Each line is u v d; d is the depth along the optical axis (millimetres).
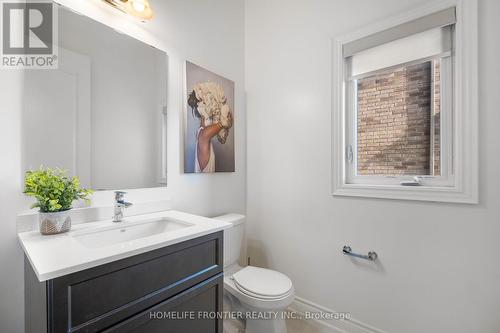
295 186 1776
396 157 1431
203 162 1645
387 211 1375
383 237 1388
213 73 1731
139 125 1321
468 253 1140
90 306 657
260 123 1988
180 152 1523
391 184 1430
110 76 1206
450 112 1239
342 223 1548
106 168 1187
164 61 1441
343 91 1544
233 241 1629
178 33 1521
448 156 1249
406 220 1313
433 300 1230
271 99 1915
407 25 1299
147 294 790
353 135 1576
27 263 892
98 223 1080
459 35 1146
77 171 1086
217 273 1066
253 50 2033
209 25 1737
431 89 1313
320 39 1638
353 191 1488
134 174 1297
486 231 1096
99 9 1166
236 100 1989
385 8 1375
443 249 1204
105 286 688
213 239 1049
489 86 1081
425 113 1334
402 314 1319
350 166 1584
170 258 863
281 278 1395
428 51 1257
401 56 1340
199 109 1618
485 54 1090
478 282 1116
